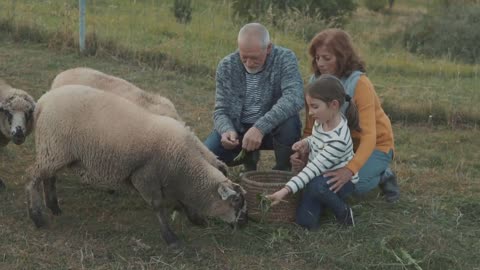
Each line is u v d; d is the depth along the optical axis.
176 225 4.71
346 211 4.65
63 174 5.52
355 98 4.77
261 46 4.75
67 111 4.28
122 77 8.88
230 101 5.12
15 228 4.53
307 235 4.54
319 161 4.39
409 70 12.04
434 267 4.24
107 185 4.44
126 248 4.32
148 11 15.23
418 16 21.38
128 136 4.16
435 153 6.79
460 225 4.92
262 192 4.60
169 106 4.86
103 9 14.37
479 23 17.52
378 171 4.96
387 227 4.72
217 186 4.25
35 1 13.60
